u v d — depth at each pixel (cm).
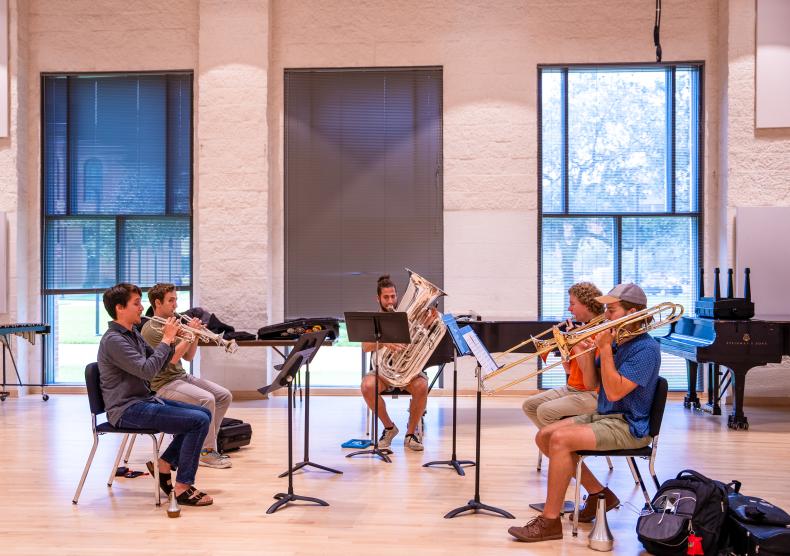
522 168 711
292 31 725
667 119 716
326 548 313
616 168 721
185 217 737
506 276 713
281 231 727
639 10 705
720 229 697
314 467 448
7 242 714
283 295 728
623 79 718
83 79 740
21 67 721
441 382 719
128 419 371
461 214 715
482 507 360
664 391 330
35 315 736
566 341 330
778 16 670
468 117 714
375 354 493
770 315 655
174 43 729
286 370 358
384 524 344
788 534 281
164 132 736
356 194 729
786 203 678
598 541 312
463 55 714
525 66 710
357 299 729
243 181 707
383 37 720
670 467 445
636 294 332
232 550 311
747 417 611
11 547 314
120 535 330
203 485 411
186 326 405
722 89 690
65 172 743
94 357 746
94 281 743
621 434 325
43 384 714
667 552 302
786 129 676
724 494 301
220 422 471
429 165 723
